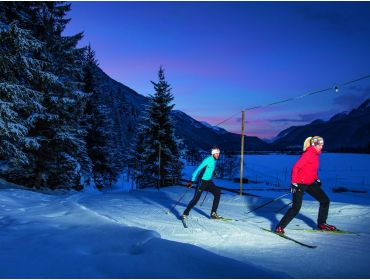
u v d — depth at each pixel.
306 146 6.62
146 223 6.88
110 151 37.09
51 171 21.11
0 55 14.17
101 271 3.27
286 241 5.77
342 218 8.23
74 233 5.05
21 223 6.07
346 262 4.62
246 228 6.62
